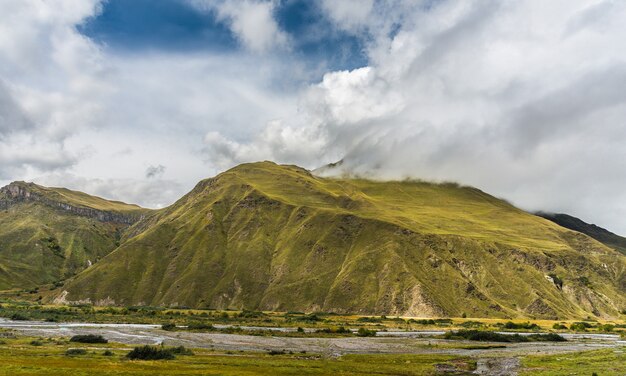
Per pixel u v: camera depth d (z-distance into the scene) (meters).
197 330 163.50
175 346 115.31
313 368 85.31
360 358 101.88
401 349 122.50
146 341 127.00
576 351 118.75
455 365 92.12
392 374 81.44
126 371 74.56
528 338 160.00
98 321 199.50
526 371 83.31
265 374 76.75
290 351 112.38
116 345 114.38
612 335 192.12
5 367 73.94
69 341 117.56
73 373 71.00
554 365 89.50
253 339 140.38
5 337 122.06
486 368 88.38
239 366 85.19
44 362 81.12
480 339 156.00
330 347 124.25
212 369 80.12
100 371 73.62
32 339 118.56
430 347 128.62
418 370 85.69
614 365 86.12
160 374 72.94
